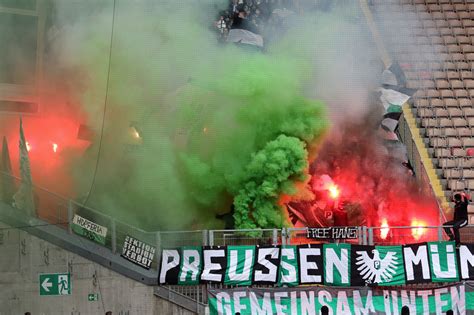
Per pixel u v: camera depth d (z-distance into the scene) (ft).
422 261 84.17
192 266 84.38
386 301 83.92
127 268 84.89
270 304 83.87
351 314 83.71
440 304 83.92
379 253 84.23
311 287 84.02
